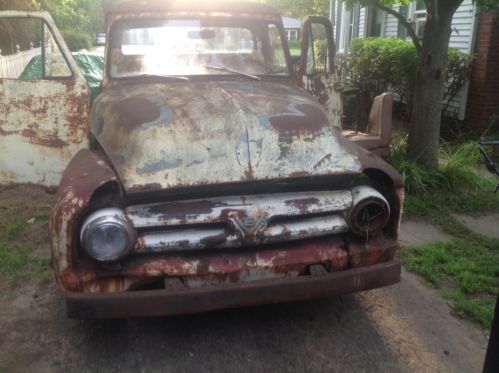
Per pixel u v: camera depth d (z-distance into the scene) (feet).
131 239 9.12
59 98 14.57
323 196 10.11
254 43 15.26
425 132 20.47
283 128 10.54
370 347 10.81
